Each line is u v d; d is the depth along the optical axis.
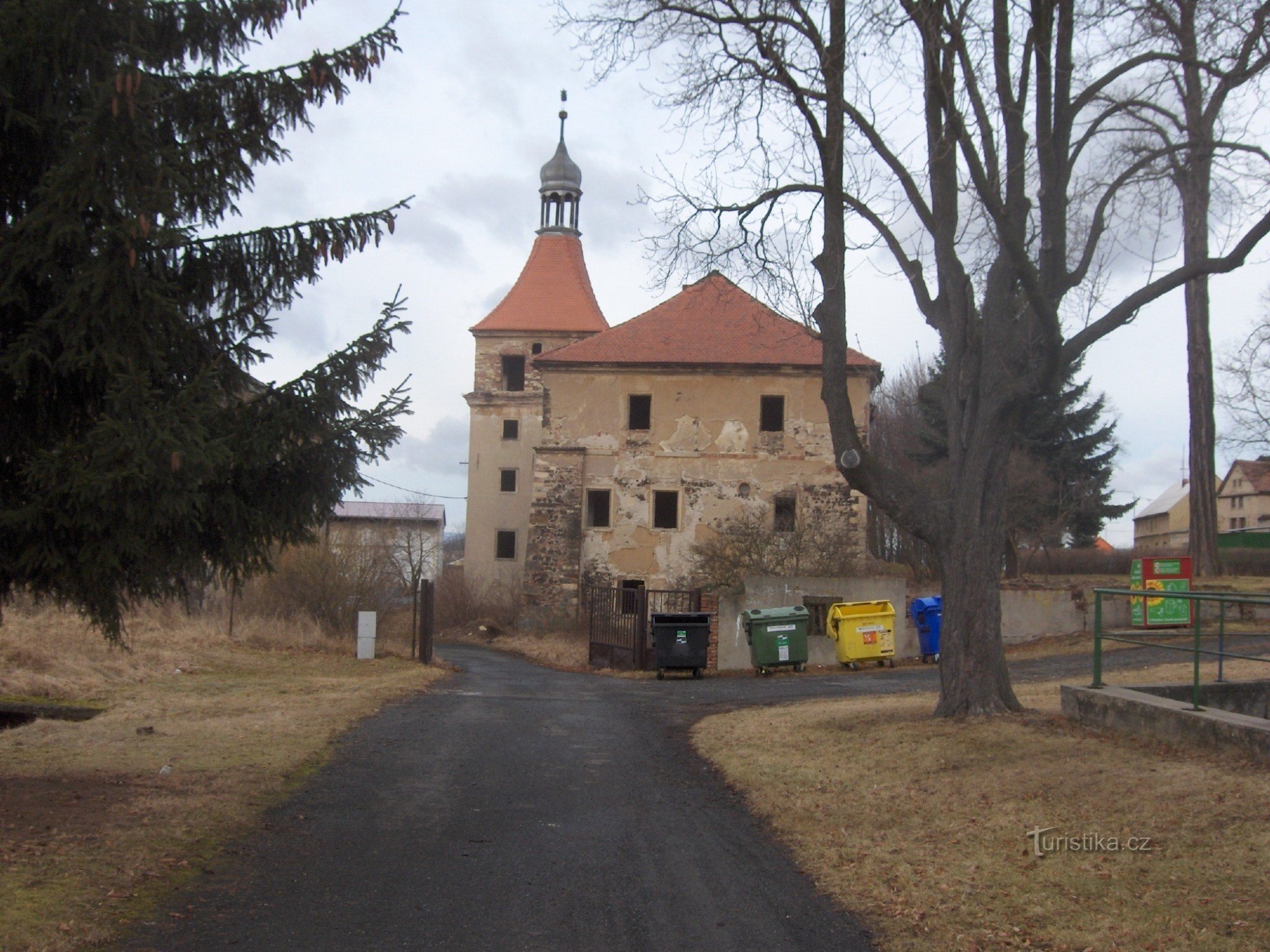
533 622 36.03
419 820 8.05
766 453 36.66
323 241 8.50
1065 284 10.86
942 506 11.41
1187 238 16.55
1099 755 8.45
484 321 53.59
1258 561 34.03
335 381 8.03
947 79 10.70
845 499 36.22
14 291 6.77
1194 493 25.97
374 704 14.77
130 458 6.45
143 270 7.01
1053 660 19.75
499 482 52.62
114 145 6.70
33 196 7.41
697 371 37.00
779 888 6.36
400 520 51.00
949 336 11.53
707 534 36.47
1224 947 4.83
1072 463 44.00
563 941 5.46
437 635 40.38
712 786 9.49
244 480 7.84
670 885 6.41
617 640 24.75
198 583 8.62
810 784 9.04
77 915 5.46
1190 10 11.12
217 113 8.34
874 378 36.09
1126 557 40.50
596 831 7.79
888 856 6.80
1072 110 10.81
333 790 9.03
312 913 5.79
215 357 7.97
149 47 7.95
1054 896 5.72
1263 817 6.33
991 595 11.14
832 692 17.64
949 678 11.21
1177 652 19.27
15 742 10.99
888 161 11.70
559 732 12.79
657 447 36.91
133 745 10.79
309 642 23.66
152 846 6.79
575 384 37.25
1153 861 6.03
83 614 7.64
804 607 22.78
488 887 6.37
